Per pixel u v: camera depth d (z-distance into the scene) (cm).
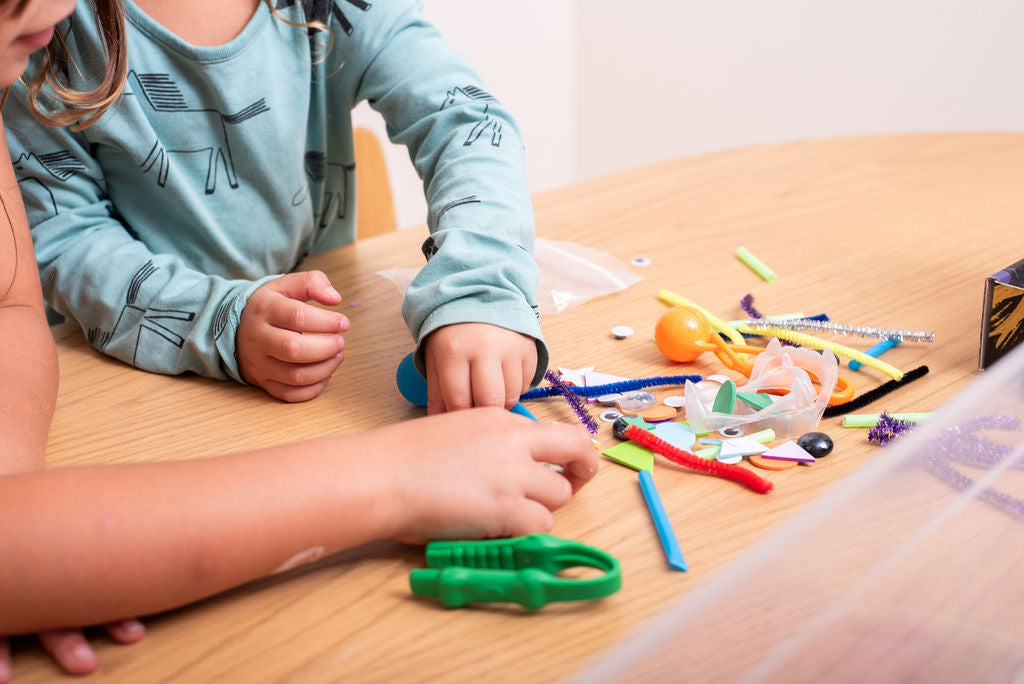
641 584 40
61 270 69
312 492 40
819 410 51
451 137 75
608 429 53
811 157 100
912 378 56
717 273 73
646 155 222
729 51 202
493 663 36
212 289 63
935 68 182
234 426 54
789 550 31
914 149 100
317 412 56
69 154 74
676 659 29
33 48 52
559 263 75
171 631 39
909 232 79
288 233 90
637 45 210
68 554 36
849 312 66
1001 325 56
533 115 208
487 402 51
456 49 183
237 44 78
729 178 95
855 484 32
